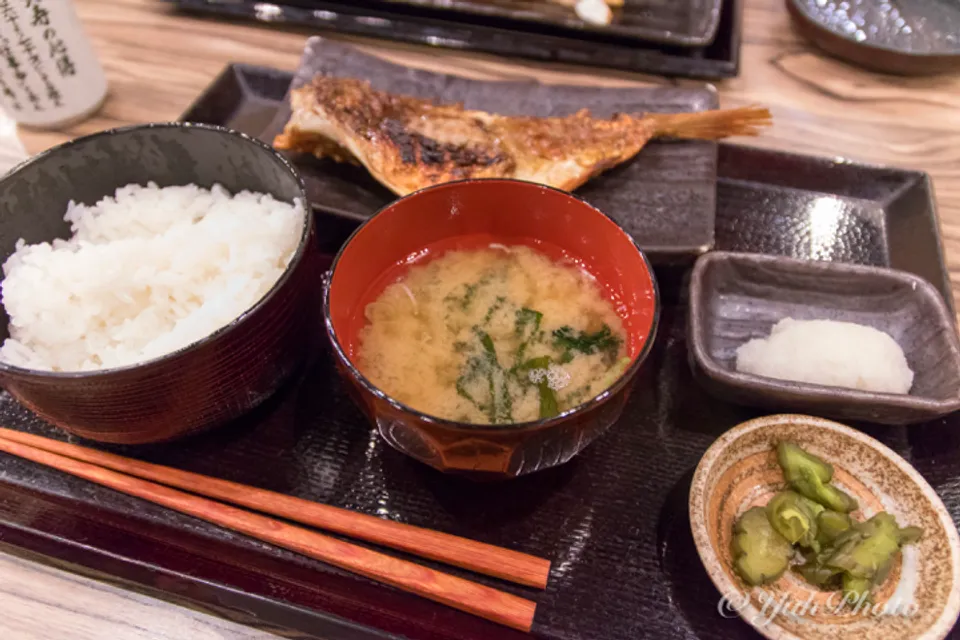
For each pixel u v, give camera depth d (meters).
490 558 0.25
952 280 0.35
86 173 0.30
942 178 0.40
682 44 0.44
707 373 0.28
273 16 0.47
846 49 0.45
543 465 0.24
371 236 0.26
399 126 0.35
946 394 0.28
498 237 0.29
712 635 0.24
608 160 0.35
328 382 0.30
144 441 0.26
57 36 0.38
